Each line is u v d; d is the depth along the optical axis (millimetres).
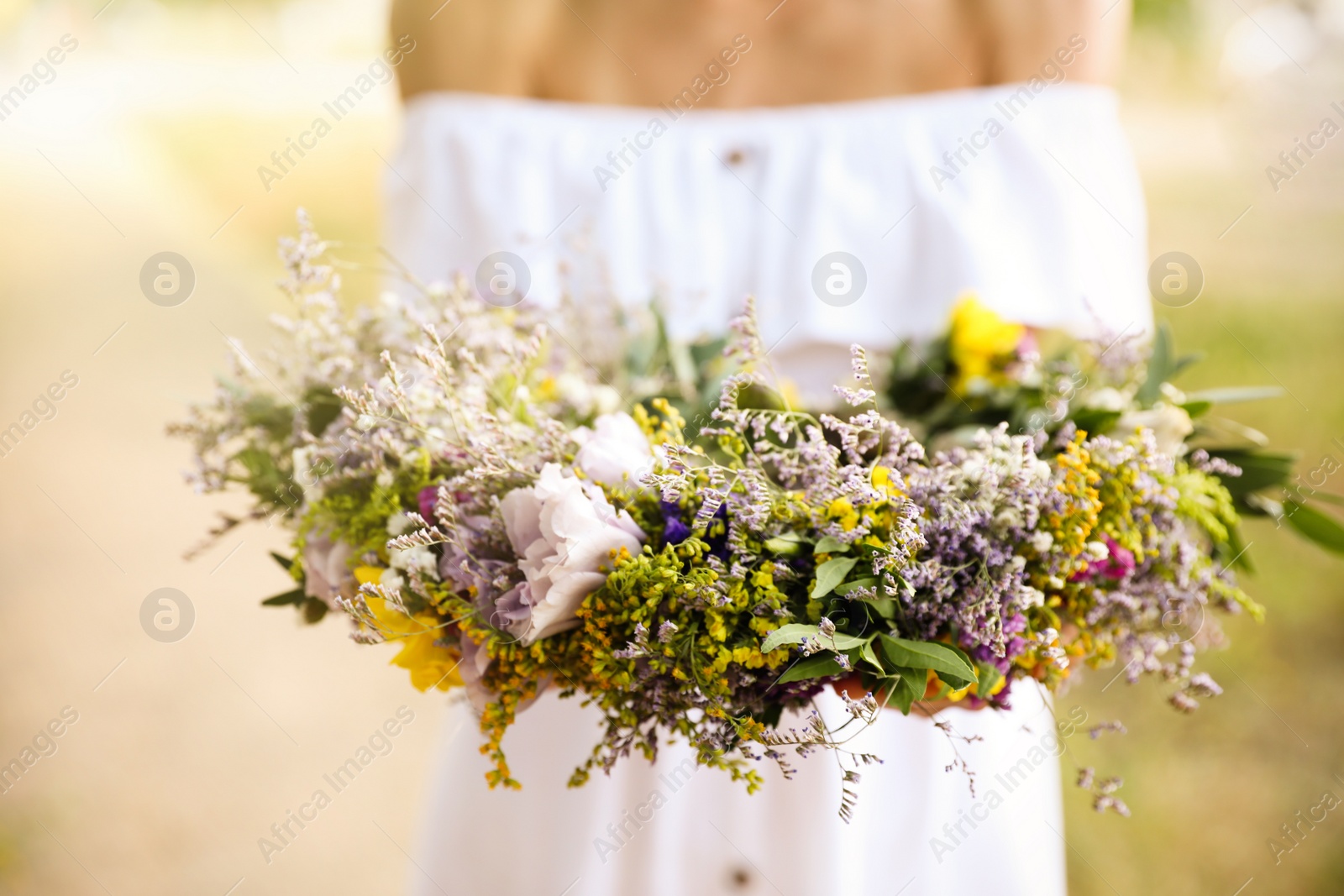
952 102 1058
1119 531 908
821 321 1043
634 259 1056
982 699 895
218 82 3113
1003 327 1021
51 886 1377
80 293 2242
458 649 901
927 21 1060
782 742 881
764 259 1052
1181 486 938
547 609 869
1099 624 923
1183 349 2012
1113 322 1053
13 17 2520
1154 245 2195
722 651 866
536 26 1064
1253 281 2086
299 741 1391
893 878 999
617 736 899
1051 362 1038
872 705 871
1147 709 1482
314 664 1387
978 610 876
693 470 889
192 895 1371
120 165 2816
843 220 1048
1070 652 905
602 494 888
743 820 984
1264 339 1968
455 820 1022
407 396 926
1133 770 1437
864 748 985
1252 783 1423
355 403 905
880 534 888
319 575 930
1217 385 1928
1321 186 2207
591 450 901
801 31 1062
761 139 1061
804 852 977
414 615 894
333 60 3354
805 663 867
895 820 998
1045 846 1029
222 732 1433
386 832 1396
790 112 1064
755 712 889
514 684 888
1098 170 1057
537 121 1064
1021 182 1053
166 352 1896
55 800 1419
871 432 915
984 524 894
